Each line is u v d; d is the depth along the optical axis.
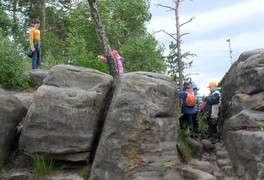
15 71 7.65
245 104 6.80
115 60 8.05
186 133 6.80
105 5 13.98
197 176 5.84
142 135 5.55
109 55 7.99
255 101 6.66
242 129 6.41
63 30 19.28
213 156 6.87
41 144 5.70
